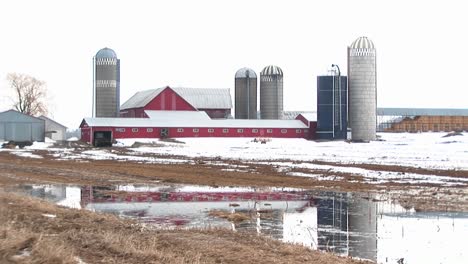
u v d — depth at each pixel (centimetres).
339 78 11100
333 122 11094
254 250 1529
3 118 10144
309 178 3900
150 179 3906
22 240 1195
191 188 3409
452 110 17825
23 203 2081
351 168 4553
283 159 5766
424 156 5856
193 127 11081
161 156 6625
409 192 3133
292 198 2964
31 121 10288
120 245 1336
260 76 13412
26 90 13925
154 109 11931
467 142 8112
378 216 2359
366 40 11225
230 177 4016
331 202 2800
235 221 2255
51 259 1110
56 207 2147
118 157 6481
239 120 11500
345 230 2058
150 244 1437
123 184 3616
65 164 5300
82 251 1265
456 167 4503
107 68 12438
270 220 2286
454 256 1631
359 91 11144
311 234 1983
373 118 11206
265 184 3597
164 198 2966
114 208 2603
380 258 1611
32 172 4388
